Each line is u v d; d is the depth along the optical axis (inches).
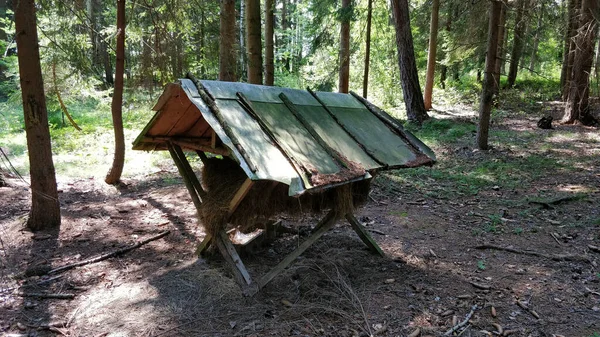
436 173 341.7
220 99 136.0
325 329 126.8
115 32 319.9
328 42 482.3
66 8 289.0
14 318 129.3
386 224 231.0
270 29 406.0
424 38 780.6
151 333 122.9
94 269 166.4
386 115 187.2
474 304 143.9
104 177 324.5
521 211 251.8
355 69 659.4
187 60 346.0
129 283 154.6
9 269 162.9
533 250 193.9
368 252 189.2
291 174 122.6
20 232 198.5
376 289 153.1
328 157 139.9
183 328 125.9
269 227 188.1
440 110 638.5
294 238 203.9
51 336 120.6
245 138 126.0
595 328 129.5
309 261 173.3
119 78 293.1
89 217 226.5
